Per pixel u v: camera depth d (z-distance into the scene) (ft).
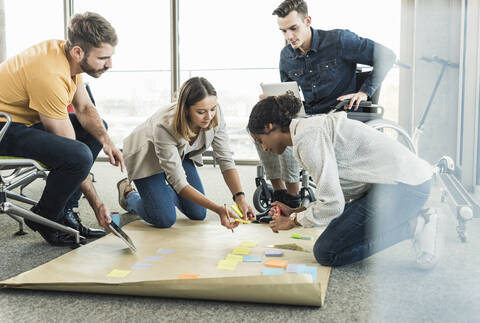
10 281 4.14
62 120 5.22
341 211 4.17
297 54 7.82
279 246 5.31
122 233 5.19
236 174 6.07
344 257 4.54
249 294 3.74
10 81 5.10
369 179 3.91
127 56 16.71
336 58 7.52
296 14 7.34
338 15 12.31
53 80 5.03
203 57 16.17
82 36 5.02
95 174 12.66
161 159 5.47
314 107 7.92
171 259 4.72
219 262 4.56
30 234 6.30
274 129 4.28
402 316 2.05
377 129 4.19
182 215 7.31
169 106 5.66
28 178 7.20
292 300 3.70
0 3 14.93
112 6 16.30
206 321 3.50
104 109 17.79
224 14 15.97
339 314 3.59
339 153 4.13
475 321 1.88
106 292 4.01
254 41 16.30
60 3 15.80
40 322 3.51
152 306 3.80
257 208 7.44
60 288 4.05
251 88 16.93
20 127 5.19
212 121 5.47
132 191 7.41
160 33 15.49
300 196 7.29
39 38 15.96
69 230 5.47
